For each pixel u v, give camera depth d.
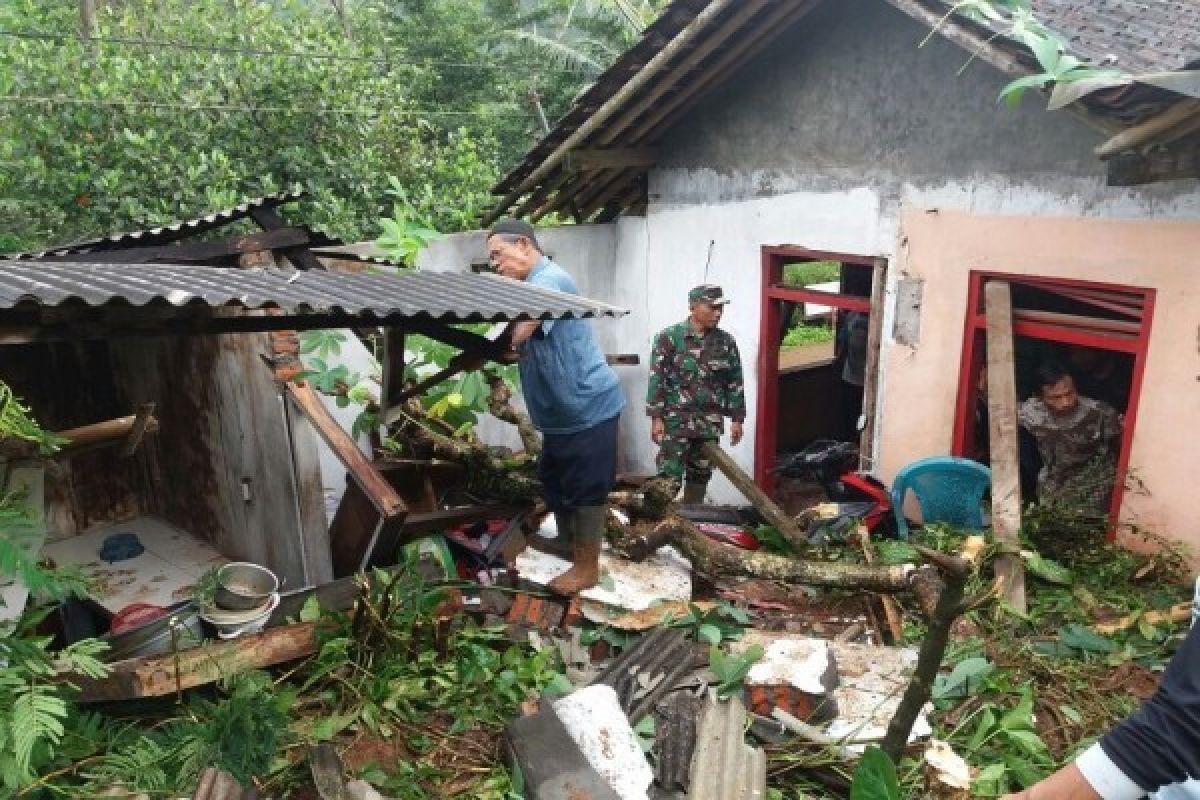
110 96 6.62
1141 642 4.04
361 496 4.22
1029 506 5.02
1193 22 4.74
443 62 12.01
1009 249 4.98
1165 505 4.61
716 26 5.27
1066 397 5.02
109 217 6.57
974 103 5.00
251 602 3.56
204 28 7.68
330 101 7.72
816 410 8.20
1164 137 3.70
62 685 3.06
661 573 4.77
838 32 5.61
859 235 5.77
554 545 4.90
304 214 7.51
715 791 3.01
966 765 3.15
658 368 6.17
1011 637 4.15
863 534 5.11
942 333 5.39
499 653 3.86
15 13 7.60
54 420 5.52
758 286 6.51
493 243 4.31
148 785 2.67
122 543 5.30
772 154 6.22
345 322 3.08
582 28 14.29
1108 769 1.44
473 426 6.49
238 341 4.38
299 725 3.20
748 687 3.64
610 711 3.27
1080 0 4.86
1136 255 4.48
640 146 6.88
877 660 4.00
